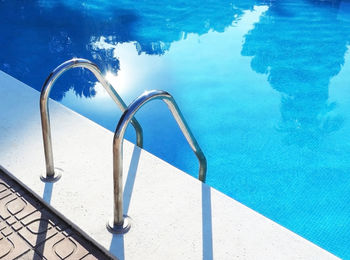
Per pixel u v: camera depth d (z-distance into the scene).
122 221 1.64
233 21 7.00
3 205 1.76
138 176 1.91
